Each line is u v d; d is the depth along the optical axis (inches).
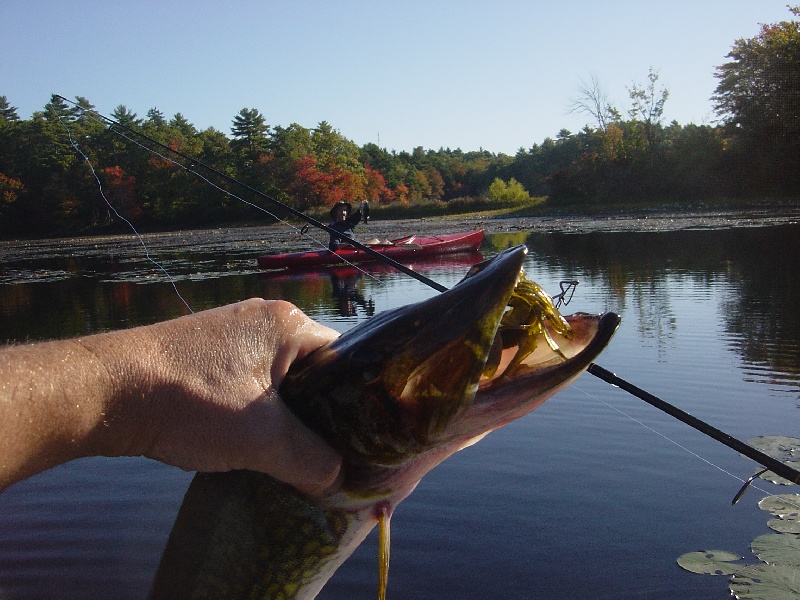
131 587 147.3
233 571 75.3
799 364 305.3
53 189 2069.4
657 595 146.8
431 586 155.6
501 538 173.2
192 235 1980.8
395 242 904.3
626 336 374.0
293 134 3476.9
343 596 154.3
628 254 803.4
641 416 251.6
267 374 65.6
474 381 66.8
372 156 5191.9
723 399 265.3
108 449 56.9
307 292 622.2
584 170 2709.2
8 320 546.3
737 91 2322.8
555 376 67.6
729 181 2374.5
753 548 162.9
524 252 66.3
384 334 68.5
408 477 72.6
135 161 2137.1
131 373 57.1
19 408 50.9
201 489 77.1
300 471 66.4
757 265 645.9
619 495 193.0
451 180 5703.7
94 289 725.9
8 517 188.2
